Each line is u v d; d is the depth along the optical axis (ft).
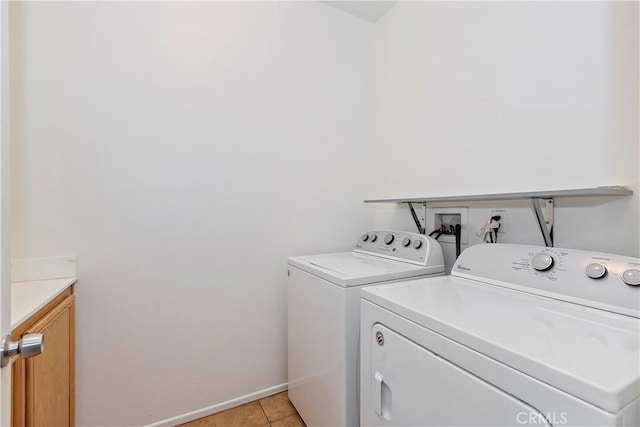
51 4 4.35
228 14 5.60
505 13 4.37
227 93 5.58
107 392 4.67
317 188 6.52
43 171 4.32
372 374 3.21
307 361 4.91
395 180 6.58
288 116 6.18
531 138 4.04
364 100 7.13
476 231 4.81
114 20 4.72
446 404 2.32
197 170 5.32
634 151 3.12
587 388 1.57
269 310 5.97
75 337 4.46
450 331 2.31
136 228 4.86
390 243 5.52
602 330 2.24
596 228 3.41
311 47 6.45
